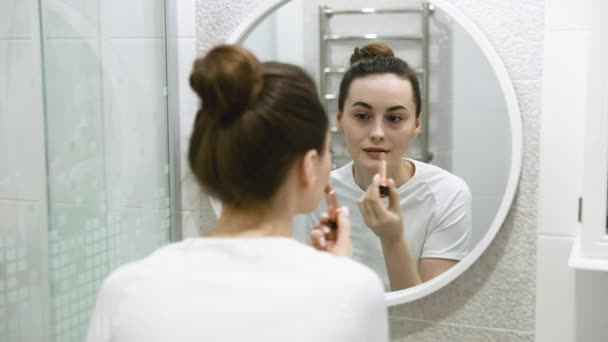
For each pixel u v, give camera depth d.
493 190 1.25
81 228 1.24
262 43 1.35
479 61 1.22
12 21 1.10
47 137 1.14
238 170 0.78
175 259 0.80
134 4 1.34
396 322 1.36
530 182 1.25
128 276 0.80
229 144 0.77
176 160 1.47
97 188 1.27
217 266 0.78
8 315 1.13
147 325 0.76
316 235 0.99
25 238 1.16
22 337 1.16
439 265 1.30
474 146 1.25
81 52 1.21
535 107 1.23
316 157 0.83
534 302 1.27
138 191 1.39
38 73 1.13
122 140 1.33
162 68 1.43
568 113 1.21
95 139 1.26
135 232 1.39
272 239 0.80
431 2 1.24
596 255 1.12
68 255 1.21
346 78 1.30
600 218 1.11
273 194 0.81
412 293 1.32
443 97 1.25
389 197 1.31
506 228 1.27
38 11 1.12
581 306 1.25
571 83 1.20
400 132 1.29
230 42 1.37
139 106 1.38
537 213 1.25
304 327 0.74
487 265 1.29
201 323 0.75
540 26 1.21
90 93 1.24
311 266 0.78
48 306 1.19
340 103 1.31
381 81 1.28
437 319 1.33
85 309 1.28
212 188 0.81
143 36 1.37
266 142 0.77
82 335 1.27
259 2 1.37
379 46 1.27
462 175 1.26
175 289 0.77
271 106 0.77
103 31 1.26
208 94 0.77
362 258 1.35
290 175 0.82
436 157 1.27
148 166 1.42
